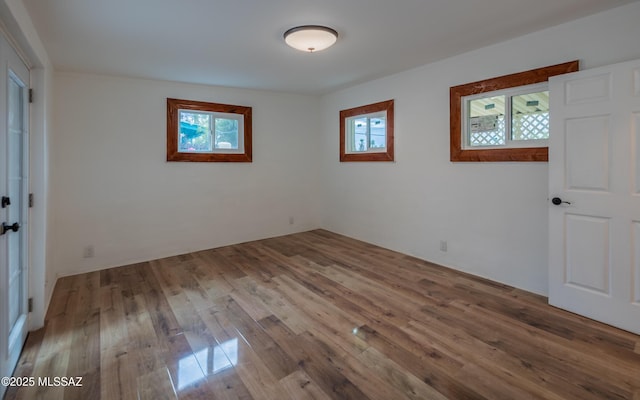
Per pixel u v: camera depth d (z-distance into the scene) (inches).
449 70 137.9
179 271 145.5
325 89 194.2
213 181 181.5
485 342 86.3
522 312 102.6
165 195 166.7
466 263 138.4
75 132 142.9
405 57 135.0
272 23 98.6
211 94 177.8
